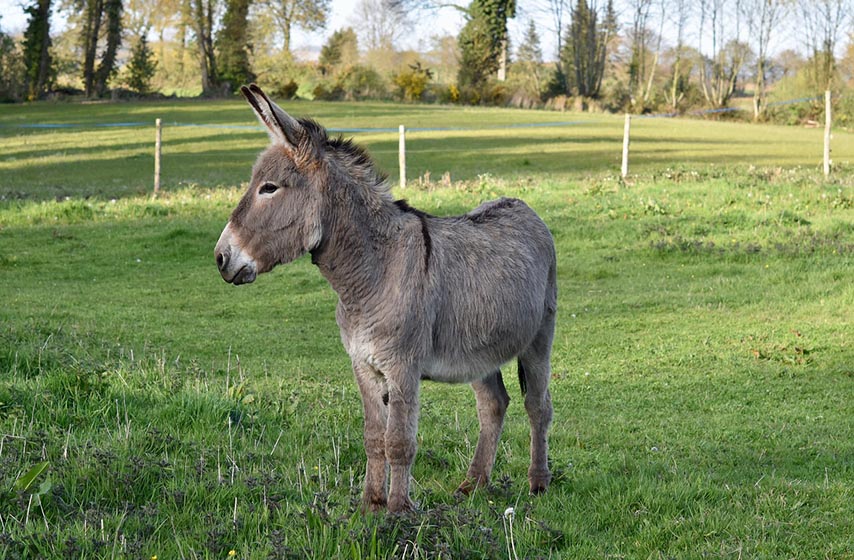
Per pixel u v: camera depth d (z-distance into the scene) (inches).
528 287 199.5
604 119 1935.3
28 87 2393.0
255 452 216.2
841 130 1844.2
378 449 179.2
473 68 2628.0
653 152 1227.2
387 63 3422.7
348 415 269.7
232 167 1064.2
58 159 1150.3
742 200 646.5
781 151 1254.9
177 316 439.5
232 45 2571.4
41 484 166.9
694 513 188.4
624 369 360.5
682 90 2664.9
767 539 173.8
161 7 2608.3
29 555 149.2
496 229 203.5
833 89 2271.2
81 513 164.9
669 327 420.5
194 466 198.8
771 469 235.9
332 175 173.8
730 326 417.4
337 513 173.3
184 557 151.1
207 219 668.1
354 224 174.6
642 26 3024.1
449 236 189.9
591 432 275.1
